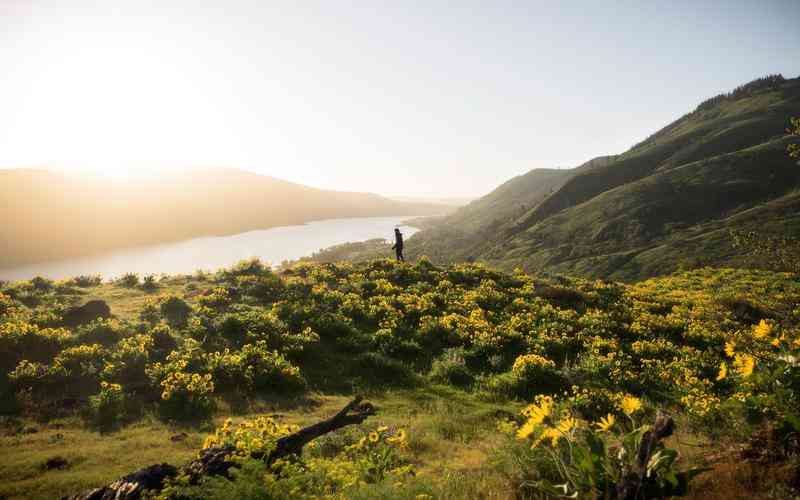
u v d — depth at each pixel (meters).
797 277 31.00
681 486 3.18
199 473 4.91
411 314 19.78
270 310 19.16
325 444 8.22
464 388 14.05
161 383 12.16
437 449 8.45
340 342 16.69
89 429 10.29
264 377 13.34
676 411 11.53
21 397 11.37
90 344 14.70
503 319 19.86
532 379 14.04
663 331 19.25
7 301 18.53
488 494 4.58
